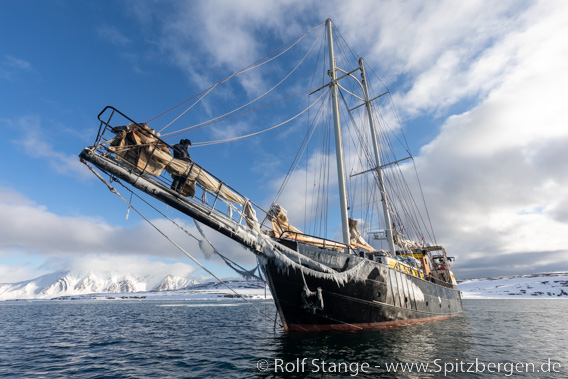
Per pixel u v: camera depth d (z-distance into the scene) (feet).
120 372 41.01
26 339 77.41
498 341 59.62
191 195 41.68
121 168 35.76
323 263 53.26
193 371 39.42
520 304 254.68
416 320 71.41
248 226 47.14
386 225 95.66
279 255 49.11
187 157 40.34
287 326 55.06
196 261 42.37
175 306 275.80
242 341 61.98
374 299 59.16
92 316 163.22
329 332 55.42
